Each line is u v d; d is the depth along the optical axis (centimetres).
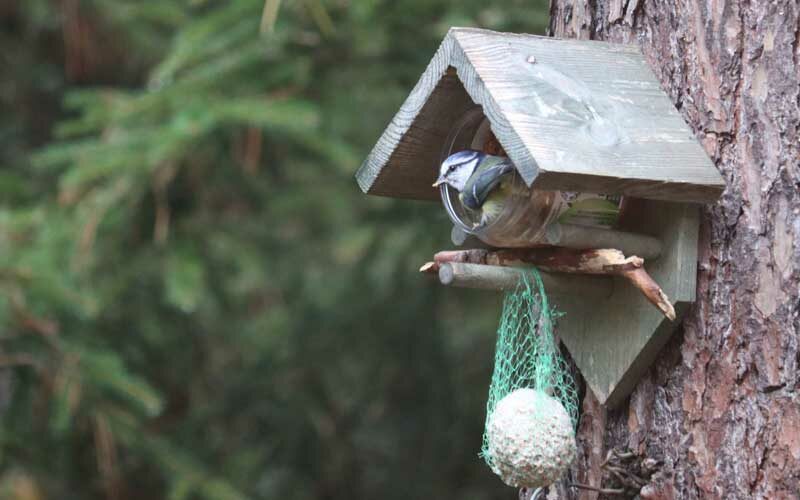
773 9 471
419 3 928
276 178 1044
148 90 910
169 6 987
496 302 1141
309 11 908
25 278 846
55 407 859
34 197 967
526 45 486
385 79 967
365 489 1155
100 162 855
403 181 565
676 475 481
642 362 493
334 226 1093
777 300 456
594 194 491
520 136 443
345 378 1158
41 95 1175
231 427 1108
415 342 1158
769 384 455
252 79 908
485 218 488
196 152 938
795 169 459
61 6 1116
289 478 1123
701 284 476
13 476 930
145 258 938
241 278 1051
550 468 461
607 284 505
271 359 1138
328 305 1138
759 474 456
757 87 471
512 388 607
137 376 955
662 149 460
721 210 473
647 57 506
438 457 1174
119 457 955
